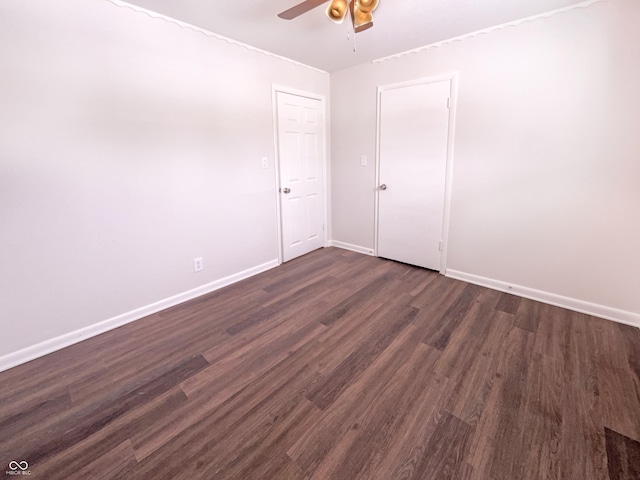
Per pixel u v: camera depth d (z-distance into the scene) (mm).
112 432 1425
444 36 2676
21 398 1636
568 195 2357
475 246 2898
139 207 2322
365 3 1764
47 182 1900
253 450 1326
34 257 1910
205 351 2008
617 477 1182
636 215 2127
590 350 1933
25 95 1769
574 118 2250
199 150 2619
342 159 3840
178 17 2303
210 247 2832
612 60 2064
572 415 1462
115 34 2053
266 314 2451
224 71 2697
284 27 2463
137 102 2209
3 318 1844
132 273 2354
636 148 2068
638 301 2195
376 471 1229
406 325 2256
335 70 3637
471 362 1847
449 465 1246
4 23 1667
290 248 3658
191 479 1211
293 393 1640
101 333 2232
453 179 2926
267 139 3168
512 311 2428
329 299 2682
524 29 2348
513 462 1252
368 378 1736
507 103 2514
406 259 3473
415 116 3078
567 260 2436
